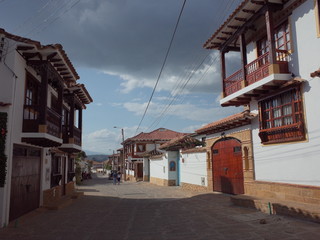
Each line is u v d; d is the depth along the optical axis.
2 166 9.48
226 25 13.09
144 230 8.59
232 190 15.14
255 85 11.52
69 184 19.27
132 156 44.62
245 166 13.65
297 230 7.46
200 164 19.55
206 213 10.84
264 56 11.50
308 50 10.06
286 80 10.65
